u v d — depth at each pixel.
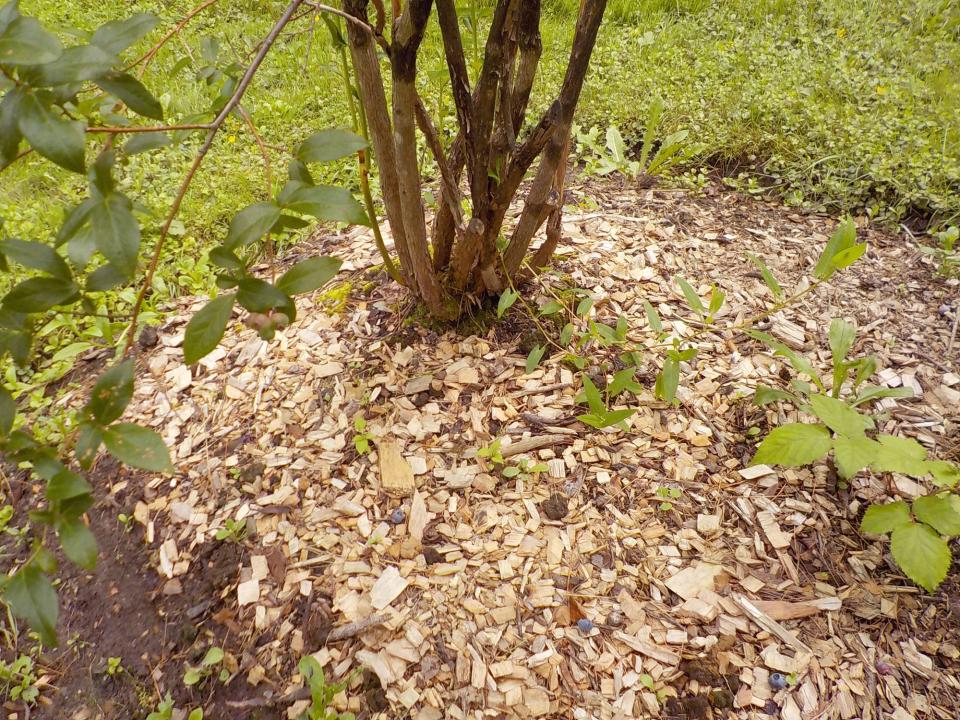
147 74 3.91
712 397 2.27
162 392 2.47
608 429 2.19
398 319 2.48
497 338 2.41
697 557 1.93
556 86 3.78
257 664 1.83
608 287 2.59
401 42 1.58
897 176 3.11
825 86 3.71
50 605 1.00
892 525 1.80
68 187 3.31
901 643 1.78
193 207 3.18
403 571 1.93
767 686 1.71
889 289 2.70
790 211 3.11
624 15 4.64
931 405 2.26
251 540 2.04
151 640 1.95
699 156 3.42
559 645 1.78
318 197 0.98
